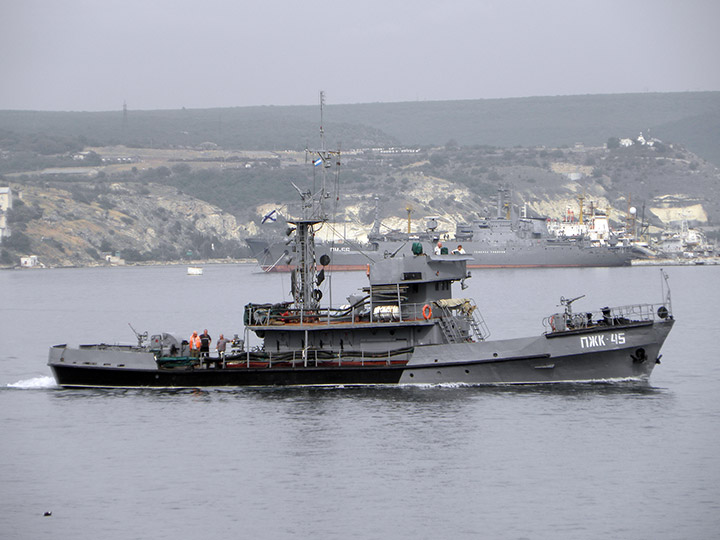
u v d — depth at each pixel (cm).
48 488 7994
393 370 11169
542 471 8181
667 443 8919
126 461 8662
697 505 7375
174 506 7544
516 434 9238
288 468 8356
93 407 10706
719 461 8375
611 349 11038
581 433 9262
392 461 8488
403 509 7394
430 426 9531
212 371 11388
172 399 10988
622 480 7938
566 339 11012
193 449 8975
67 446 9162
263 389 11319
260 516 7300
